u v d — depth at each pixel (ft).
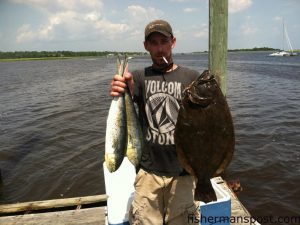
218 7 9.77
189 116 3.94
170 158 4.78
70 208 8.67
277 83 38.37
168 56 4.66
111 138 4.17
